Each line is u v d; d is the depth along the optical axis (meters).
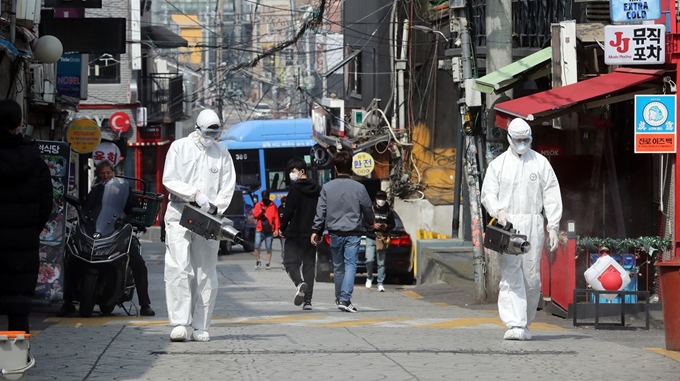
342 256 20.61
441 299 25.22
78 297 18.69
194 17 104.69
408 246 33.31
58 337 14.58
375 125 47.28
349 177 20.66
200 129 13.75
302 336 14.88
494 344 14.03
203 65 86.25
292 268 20.83
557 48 22.12
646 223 22.05
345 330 15.88
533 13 32.09
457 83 26.41
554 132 24.62
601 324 17.25
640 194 22.16
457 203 35.50
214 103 81.12
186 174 13.66
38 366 11.75
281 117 84.75
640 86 19.70
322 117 54.69
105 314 19.27
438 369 11.79
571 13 30.34
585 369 11.98
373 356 12.71
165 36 65.88
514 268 14.52
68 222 21.39
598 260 17.69
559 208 14.77
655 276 19.80
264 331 15.63
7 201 11.61
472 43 24.59
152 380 10.86
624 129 22.50
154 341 14.05
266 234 39.00
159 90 65.50
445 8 40.38
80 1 28.44
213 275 14.01
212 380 10.89
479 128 24.12
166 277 13.77
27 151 11.74
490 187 14.65
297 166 20.89
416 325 17.02
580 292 17.86
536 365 12.22
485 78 22.36
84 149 34.88
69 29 27.31
